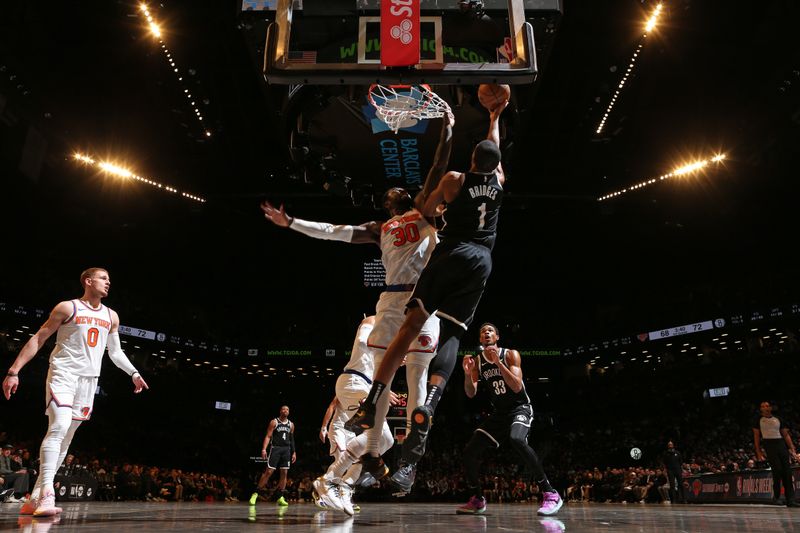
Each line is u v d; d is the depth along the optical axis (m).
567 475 24.92
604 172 23.94
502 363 5.59
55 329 4.35
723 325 28.12
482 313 34.84
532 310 34.91
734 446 24.31
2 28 15.42
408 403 3.78
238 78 18.28
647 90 18.48
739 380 28.41
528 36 3.72
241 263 32.44
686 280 31.72
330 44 5.14
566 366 34.38
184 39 16.59
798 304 26.09
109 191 24.25
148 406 29.00
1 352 23.75
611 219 28.78
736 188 23.81
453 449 29.94
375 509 7.69
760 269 29.16
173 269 31.55
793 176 22.17
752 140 20.25
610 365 34.03
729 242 28.66
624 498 18.50
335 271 34.16
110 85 18.41
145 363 29.31
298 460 29.69
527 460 5.36
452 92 6.12
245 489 26.73
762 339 29.16
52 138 20.02
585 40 16.52
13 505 8.78
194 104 19.00
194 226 28.62
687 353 31.75
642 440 28.03
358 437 4.38
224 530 2.63
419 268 3.91
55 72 17.53
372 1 3.80
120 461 24.84
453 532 2.61
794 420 23.83
